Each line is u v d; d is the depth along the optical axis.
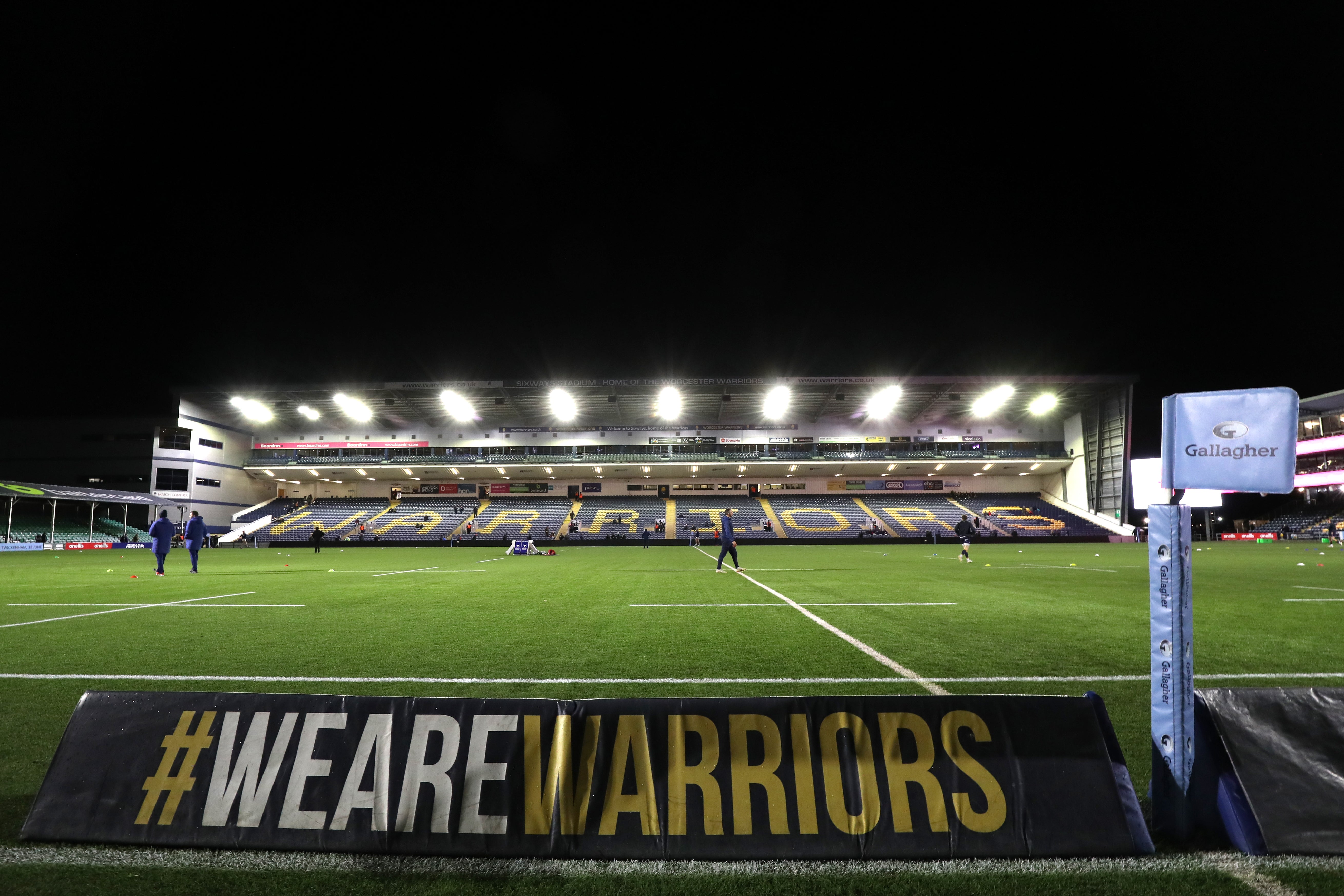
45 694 3.76
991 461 44.25
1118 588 9.95
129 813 2.12
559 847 2.00
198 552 14.39
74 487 40.53
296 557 23.86
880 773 2.09
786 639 5.49
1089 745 2.13
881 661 4.59
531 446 46.44
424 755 2.14
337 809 2.08
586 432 46.50
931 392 40.47
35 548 32.00
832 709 2.18
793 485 49.53
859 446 46.06
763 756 2.12
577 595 9.21
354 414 44.16
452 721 2.18
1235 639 5.46
